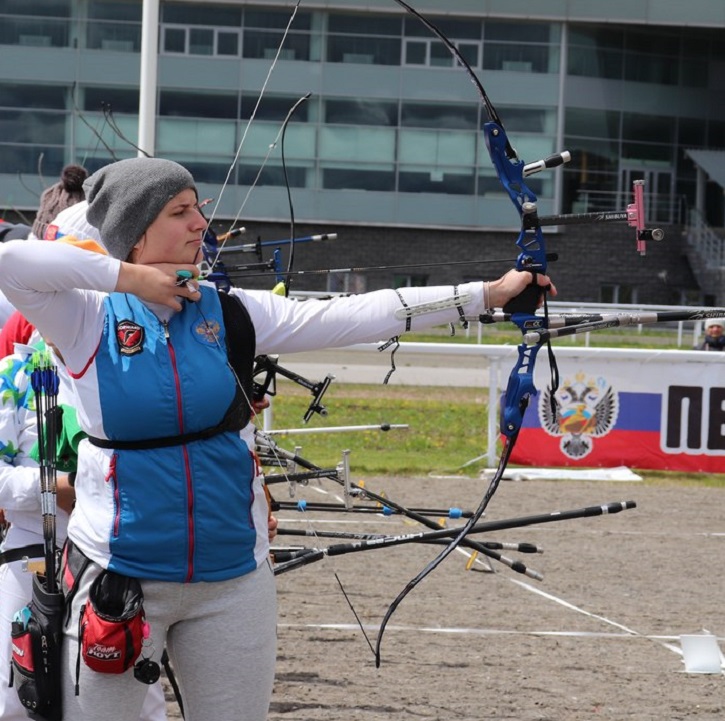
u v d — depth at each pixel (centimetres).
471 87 4278
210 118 4059
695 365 1478
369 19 4184
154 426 344
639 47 4462
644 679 679
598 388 1480
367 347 1428
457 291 377
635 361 1477
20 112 3981
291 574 932
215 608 351
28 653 353
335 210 4222
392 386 2486
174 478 344
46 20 3978
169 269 350
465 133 4278
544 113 4356
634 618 824
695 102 4556
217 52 4047
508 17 4253
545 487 1398
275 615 365
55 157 4003
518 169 386
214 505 347
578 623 805
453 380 2628
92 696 346
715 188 4603
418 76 4234
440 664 697
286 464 663
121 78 4012
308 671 673
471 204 4288
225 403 350
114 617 336
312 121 4175
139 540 342
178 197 358
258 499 362
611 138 4462
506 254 4303
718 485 1441
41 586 365
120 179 358
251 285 2698
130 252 362
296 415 1967
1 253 330
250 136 4075
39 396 389
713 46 4541
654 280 4512
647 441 1487
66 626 352
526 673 684
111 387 343
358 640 743
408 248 4284
